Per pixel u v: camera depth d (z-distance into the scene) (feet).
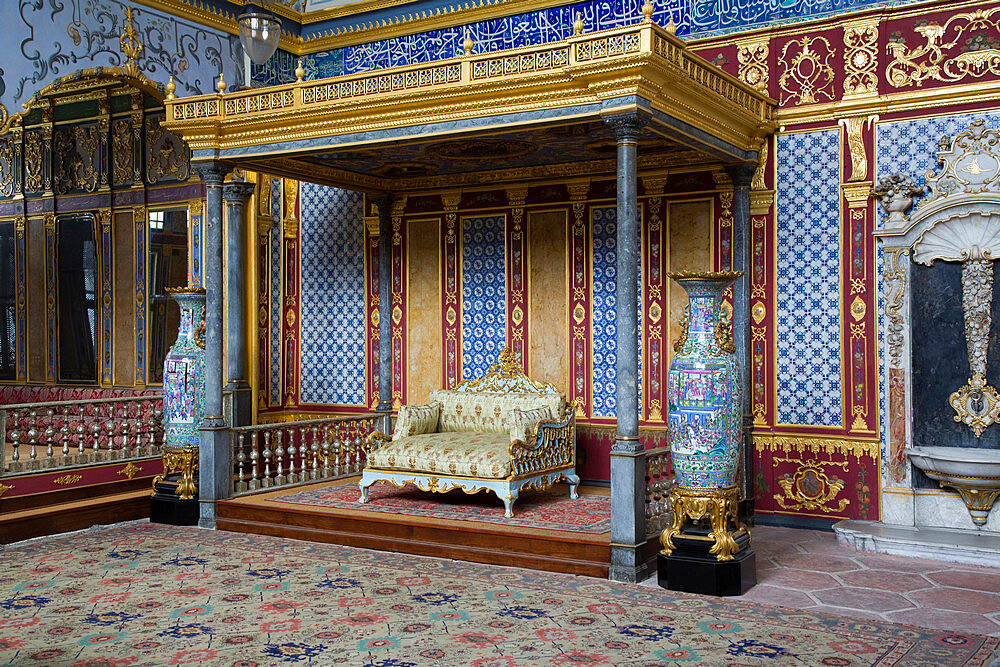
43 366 40.47
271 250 36.65
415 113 24.61
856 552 25.09
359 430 35.42
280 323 36.99
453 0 33.47
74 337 39.58
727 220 29.04
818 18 27.73
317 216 36.76
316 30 36.22
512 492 26.37
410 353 34.78
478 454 26.89
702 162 28.91
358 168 31.81
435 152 28.73
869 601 20.48
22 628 18.63
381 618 19.25
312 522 26.99
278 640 17.87
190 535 27.55
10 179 41.34
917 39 26.50
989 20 25.58
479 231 33.42
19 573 23.00
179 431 29.40
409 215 34.76
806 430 28.04
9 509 27.22
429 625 18.78
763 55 28.55
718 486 21.31
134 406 36.47
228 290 33.96
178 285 36.63
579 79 22.11
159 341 37.19
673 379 21.54
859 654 16.97
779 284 28.40
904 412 26.61
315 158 29.55
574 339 31.68
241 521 28.14
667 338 30.01
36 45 27.20
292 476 31.53
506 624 18.84
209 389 28.71
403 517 26.22
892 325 26.81
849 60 27.37
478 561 24.22
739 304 28.37
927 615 19.45
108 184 38.50
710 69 24.31
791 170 28.19
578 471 31.68
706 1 29.55
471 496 29.66
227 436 29.04
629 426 22.57
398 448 28.17
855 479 27.37
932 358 26.76
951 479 25.68
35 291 40.65
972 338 26.05
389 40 34.91
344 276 36.17
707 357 21.25
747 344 28.37
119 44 29.48
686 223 29.71
